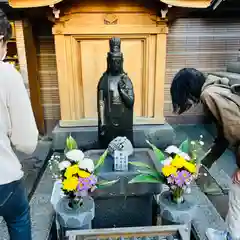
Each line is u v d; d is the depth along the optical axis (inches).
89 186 55.8
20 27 101.0
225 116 45.6
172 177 57.0
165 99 128.7
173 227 52.4
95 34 100.5
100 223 67.5
